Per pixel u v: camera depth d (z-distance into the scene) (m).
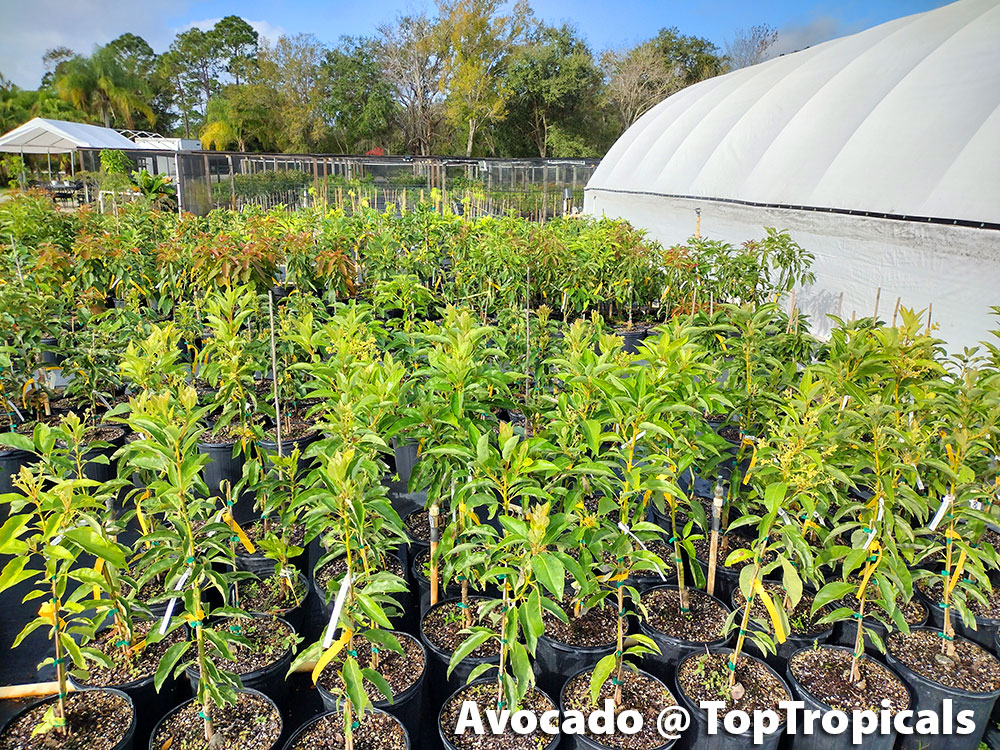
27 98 53.72
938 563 3.88
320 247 8.26
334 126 53.22
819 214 8.12
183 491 2.73
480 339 5.38
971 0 9.11
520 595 2.72
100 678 2.95
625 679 3.12
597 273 8.50
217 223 11.28
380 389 3.22
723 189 10.73
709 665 3.18
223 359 4.36
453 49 46.22
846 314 7.94
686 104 15.66
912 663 3.20
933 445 3.37
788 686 3.09
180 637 3.21
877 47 9.60
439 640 3.28
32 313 5.38
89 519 2.58
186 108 71.12
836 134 8.82
